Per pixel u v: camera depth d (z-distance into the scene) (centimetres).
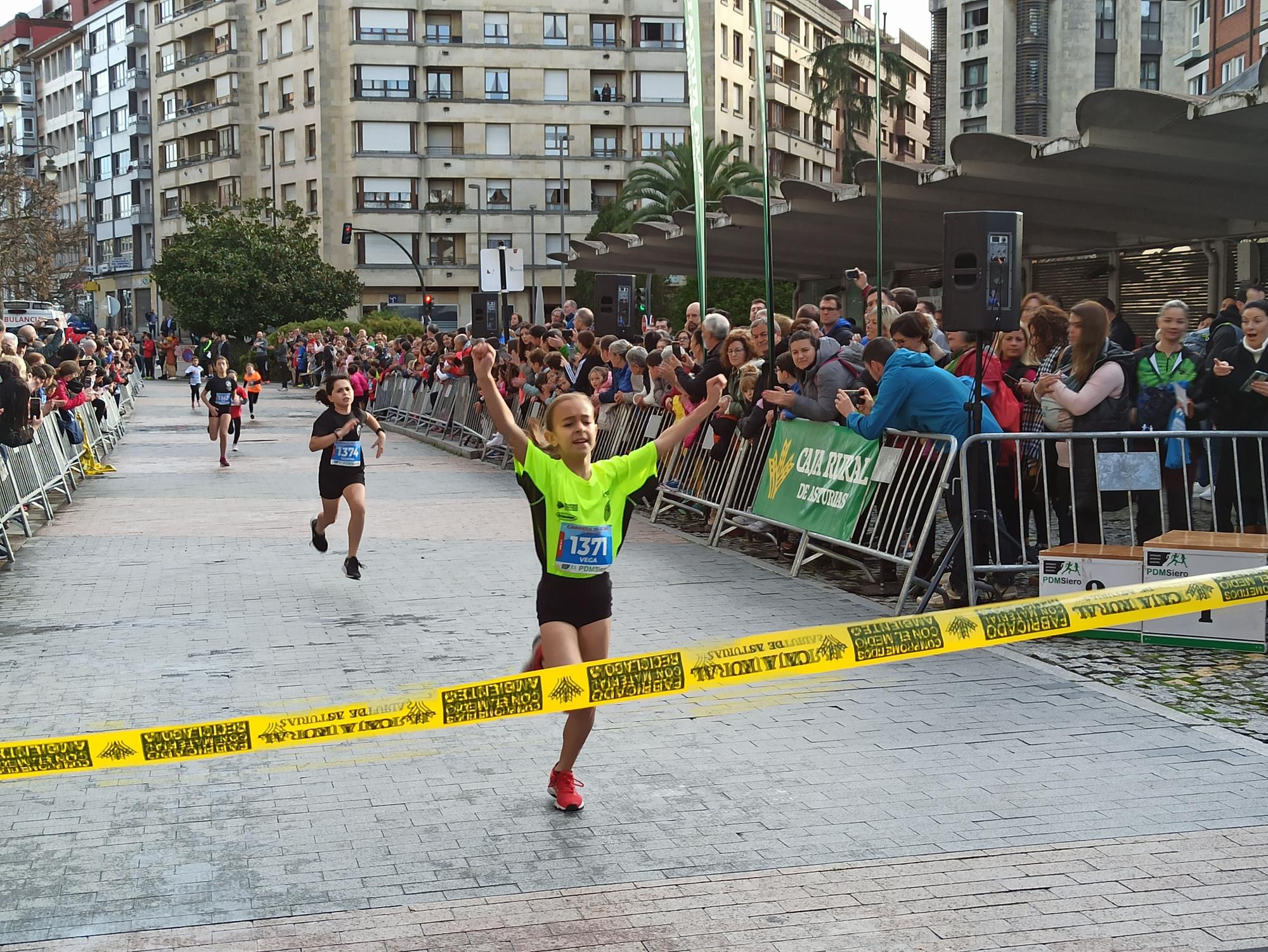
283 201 7094
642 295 3562
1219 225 1816
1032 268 2239
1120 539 873
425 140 6744
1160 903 396
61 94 9775
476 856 440
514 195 6794
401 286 6762
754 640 410
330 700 625
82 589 920
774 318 1046
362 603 862
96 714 604
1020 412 860
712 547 1058
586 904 402
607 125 6800
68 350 1972
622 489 480
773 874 423
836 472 894
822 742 554
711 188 5238
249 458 1962
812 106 7719
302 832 464
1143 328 2005
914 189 1622
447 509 1346
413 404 2434
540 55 6731
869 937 378
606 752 547
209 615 825
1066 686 627
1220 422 864
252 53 7238
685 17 1162
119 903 406
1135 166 1364
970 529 760
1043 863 427
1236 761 521
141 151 8431
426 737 571
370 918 394
